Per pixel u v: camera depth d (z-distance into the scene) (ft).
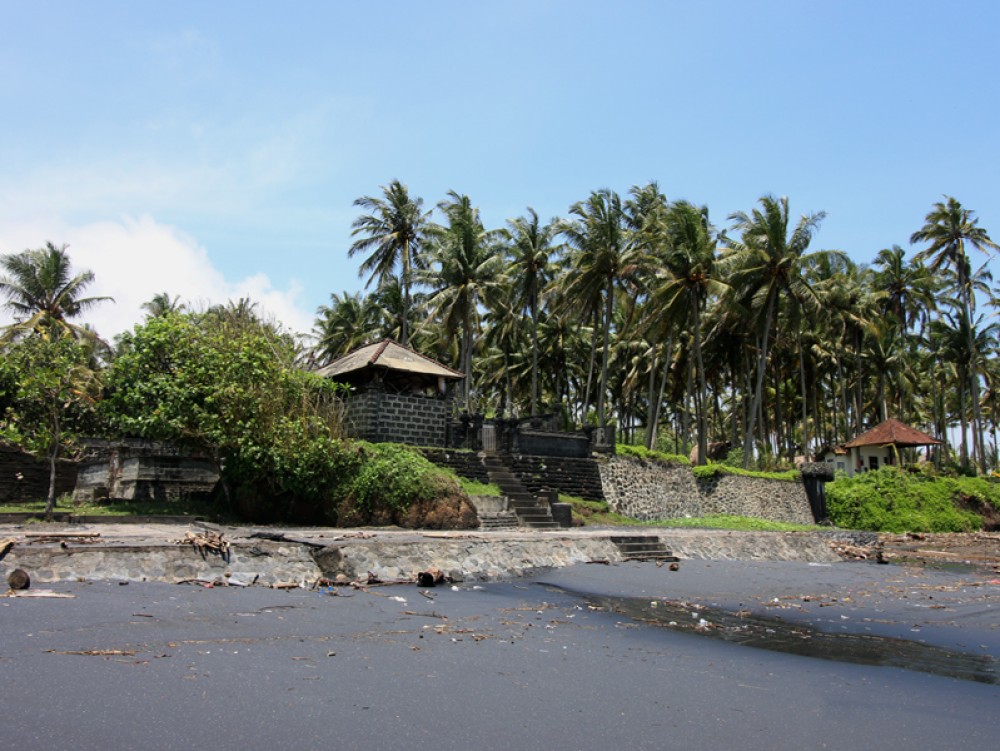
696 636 38.60
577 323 192.65
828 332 181.06
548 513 86.02
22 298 147.33
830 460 180.34
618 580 55.11
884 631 42.09
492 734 22.12
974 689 29.91
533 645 33.78
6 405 88.12
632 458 114.42
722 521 114.42
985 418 277.44
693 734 23.30
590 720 23.94
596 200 134.31
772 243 139.33
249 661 27.50
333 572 46.55
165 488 81.66
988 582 66.95
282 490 72.08
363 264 159.74
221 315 82.17
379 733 21.57
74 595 35.22
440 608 40.73
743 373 189.88
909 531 145.28
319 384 79.71
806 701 27.48
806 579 62.54
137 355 72.59
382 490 70.13
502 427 103.30
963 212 191.01
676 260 134.72
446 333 148.25
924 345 219.20
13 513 67.41
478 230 150.51
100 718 20.98
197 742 19.94
